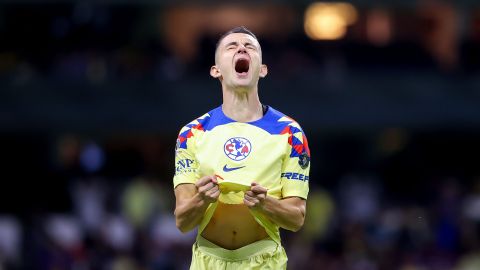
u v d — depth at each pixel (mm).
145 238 49031
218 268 20391
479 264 49844
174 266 47344
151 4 57000
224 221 20281
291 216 19672
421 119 59594
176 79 59188
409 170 59375
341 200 57031
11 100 57875
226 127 20188
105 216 51500
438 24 62594
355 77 60469
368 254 49125
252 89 20281
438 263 49938
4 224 50312
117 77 58906
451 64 61906
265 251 20422
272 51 60188
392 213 53344
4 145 58688
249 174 19859
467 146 63500
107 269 47750
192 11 61000
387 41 62500
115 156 60625
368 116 59188
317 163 63812
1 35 57781
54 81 58375
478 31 62375
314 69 60219
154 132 58312
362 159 63781
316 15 62594
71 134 59812
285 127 20266
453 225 51750
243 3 58406
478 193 55938
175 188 20281
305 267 48531
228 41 20312
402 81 60562
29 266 48406
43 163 58688
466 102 60125
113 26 59094
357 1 58781
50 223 50812
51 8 57781
